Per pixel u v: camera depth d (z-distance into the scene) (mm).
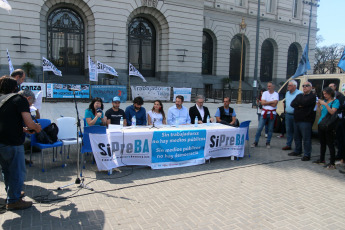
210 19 29766
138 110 6965
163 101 21953
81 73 23609
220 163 6355
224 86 30109
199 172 5621
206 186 4832
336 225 3568
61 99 18297
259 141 9031
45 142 5484
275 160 6680
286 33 35312
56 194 4312
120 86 19688
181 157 6016
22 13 19562
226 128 6527
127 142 5523
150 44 26312
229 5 30703
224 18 30562
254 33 32844
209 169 5844
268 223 3576
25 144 6680
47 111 13688
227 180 5168
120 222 3508
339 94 6160
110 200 4152
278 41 34781
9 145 3531
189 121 7254
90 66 17922
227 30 30859
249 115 15875
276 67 35406
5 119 3492
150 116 6996
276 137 9773
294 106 6883
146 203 4082
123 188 4641
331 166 6031
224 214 3791
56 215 3648
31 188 4527
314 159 6859
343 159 6445
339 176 5551
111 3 22516
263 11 33031
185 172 5605
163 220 3584
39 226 3361
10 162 3609
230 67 32719
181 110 7184
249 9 31969
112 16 22641
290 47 36969
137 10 24156
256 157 6953
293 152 7207
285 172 5758
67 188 4562
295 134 7066
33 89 17031
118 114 6699
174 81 25672
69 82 21656
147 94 21141
